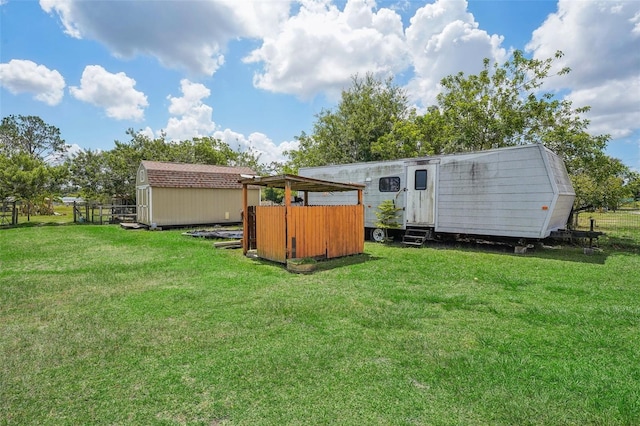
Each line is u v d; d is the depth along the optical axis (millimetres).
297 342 3389
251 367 2891
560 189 8359
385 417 2232
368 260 7824
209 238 12055
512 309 4363
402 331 3664
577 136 10922
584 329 3695
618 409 2297
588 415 2242
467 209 9422
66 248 9688
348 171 12164
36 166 19359
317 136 26656
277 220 7434
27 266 7211
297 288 5414
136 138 26406
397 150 19078
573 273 6414
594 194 10984
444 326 3805
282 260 7266
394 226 10930
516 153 8539
